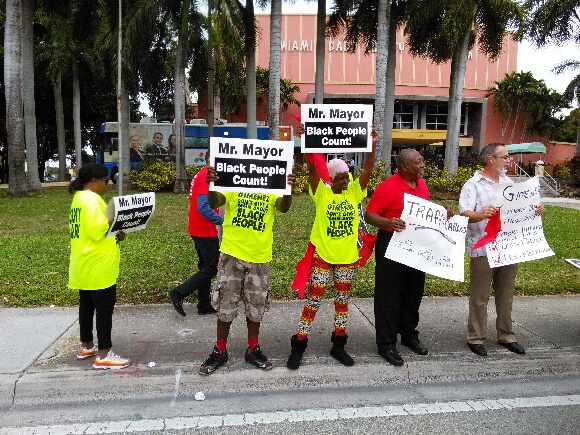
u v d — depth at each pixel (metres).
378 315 4.40
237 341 4.76
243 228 4.07
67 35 30.08
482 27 23.30
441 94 39.34
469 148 41.53
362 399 3.86
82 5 22.52
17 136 18.69
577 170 28.78
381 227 4.31
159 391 3.90
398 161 4.43
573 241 10.59
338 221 4.18
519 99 39.75
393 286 4.34
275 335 4.93
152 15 18.88
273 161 3.98
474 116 41.28
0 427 3.38
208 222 5.26
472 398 3.89
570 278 7.34
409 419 3.54
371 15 23.56
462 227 4.31
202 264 5.61
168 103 44.03
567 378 4.29
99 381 3.89
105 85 35.25
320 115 4.17
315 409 3.68
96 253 3.96
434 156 34.16
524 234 4.51
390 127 23.27
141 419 3.50
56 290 6.22
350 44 25.91
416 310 4.62
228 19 17.94
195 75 25.80
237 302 4.14
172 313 5.54
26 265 7.54
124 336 4.82
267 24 37.75
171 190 22.56
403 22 23.38
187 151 26.64
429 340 4.86
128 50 19.16
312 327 5.17
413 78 39.00
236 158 3.94
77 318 5.32
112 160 26.42
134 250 8.74
